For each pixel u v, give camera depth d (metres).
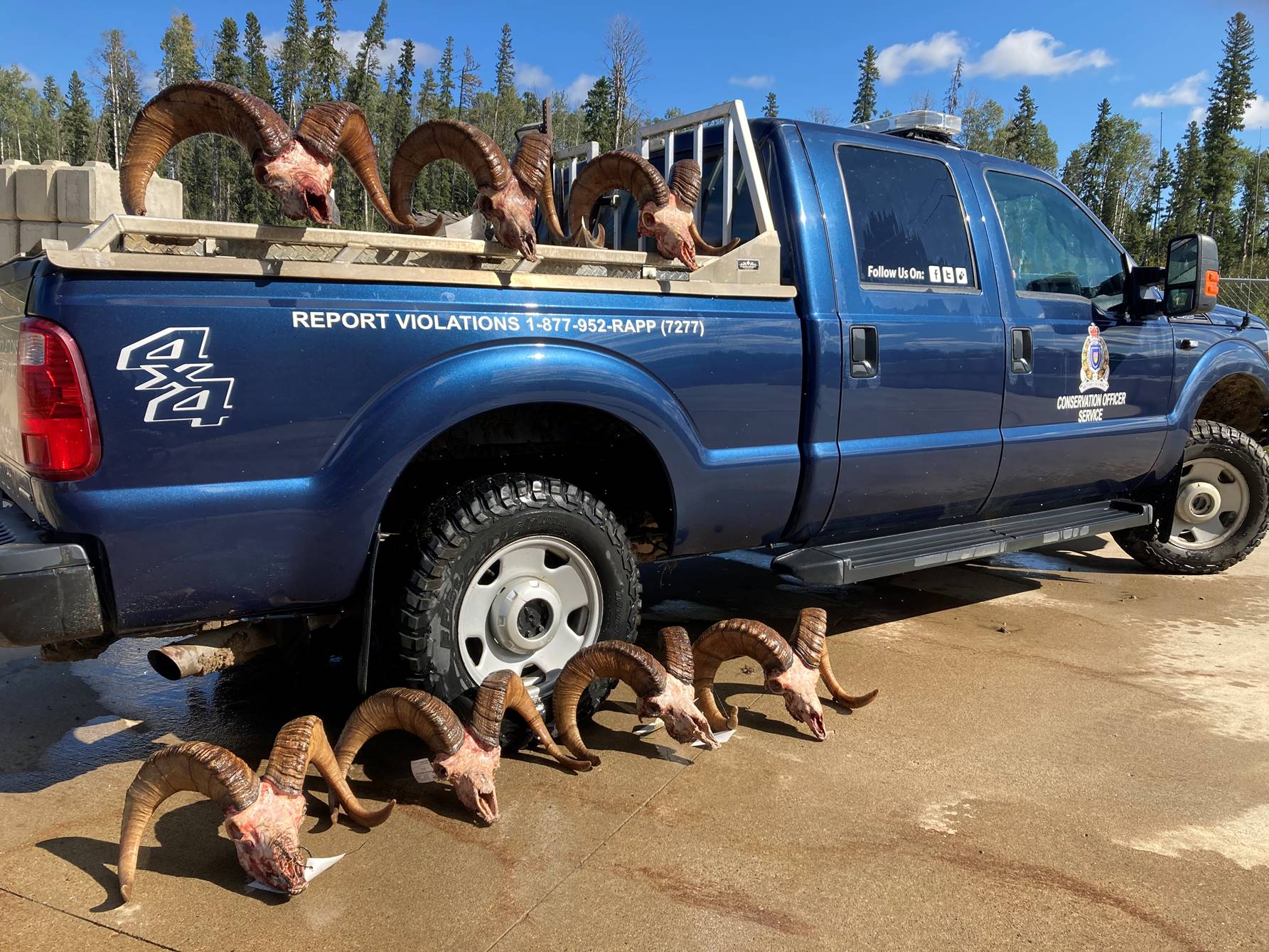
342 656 3.81
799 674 3.06
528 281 2.85
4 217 9.83
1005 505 4.43
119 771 2.88
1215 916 2.19
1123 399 4.67
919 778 2.87
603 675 2.86
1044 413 4.32
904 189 3.91
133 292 2.29
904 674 3.78
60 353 2.23
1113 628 4.45
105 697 3.47
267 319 2.45
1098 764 2.98
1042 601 4.89
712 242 3.88
